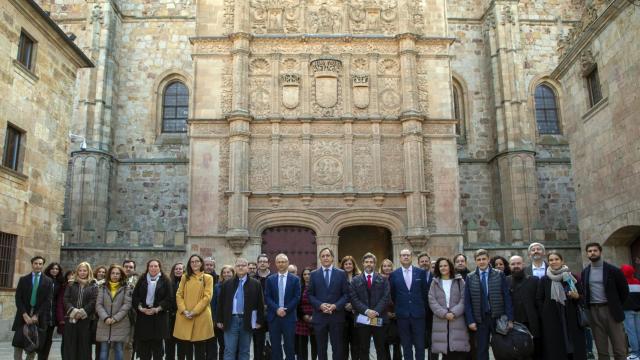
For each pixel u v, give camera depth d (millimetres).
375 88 30906
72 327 13055
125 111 39312
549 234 35500
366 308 12969
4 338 21828
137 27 40594
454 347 12391
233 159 29234
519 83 38438
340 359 13141
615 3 21281
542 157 39562
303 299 15219
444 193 29922
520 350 11727
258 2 31969
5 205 22094
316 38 31188
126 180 38000
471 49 41344
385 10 32281
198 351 13289
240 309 13531
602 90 23203
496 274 12555
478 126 40156
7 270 22438
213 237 28859
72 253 29672
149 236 37219
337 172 29891
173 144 38844
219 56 30984
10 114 22406
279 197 29250
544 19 41719
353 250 35156
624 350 12766
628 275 15742
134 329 13430
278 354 13578
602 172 23578
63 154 26938
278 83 30672
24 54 23812
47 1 39000
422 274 13453
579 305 12258
